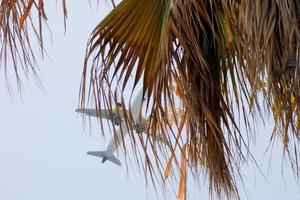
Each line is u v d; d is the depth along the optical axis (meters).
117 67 8.33
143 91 8.24
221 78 8.68
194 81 8.34
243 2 7.36
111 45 8.38
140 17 8.44
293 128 8.80
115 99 8.25
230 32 8.43
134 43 8.38
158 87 8.20
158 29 8.41
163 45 8.09
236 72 8.54
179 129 8.47
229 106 8.61
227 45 8.59
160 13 8.42
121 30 8.41
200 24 8.23
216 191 8.70
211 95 8.55
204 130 8.53
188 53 8.14
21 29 8.84
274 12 7.18
